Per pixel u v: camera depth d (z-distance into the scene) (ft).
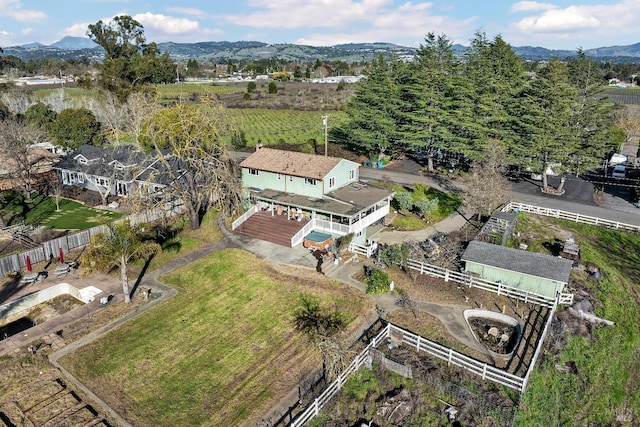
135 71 283.38
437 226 151.23
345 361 85.51
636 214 161.99
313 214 138.31
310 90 477.36
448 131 194.90
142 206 141.79
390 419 77.61
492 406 76.33
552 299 103.45
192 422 76.07
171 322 102.06
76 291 113.70
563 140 177.27
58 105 311.06
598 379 88.89
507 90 192.13
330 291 110.93
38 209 167.32
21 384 83.10
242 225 145.89
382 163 214.48
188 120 134.51
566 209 167.32
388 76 209.87
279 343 95.30
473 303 105.81
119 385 84.28
